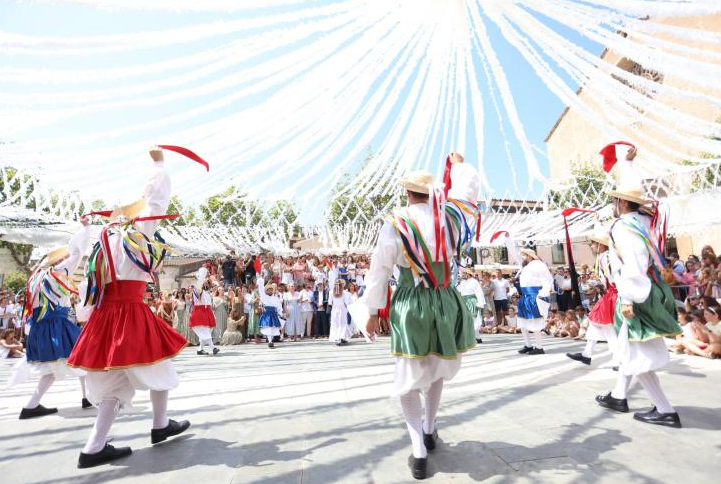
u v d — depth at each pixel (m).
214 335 10.06
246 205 9.52
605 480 1.80
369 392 3.71
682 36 3.79
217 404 3.46
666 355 2.58
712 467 1.91
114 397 2.35
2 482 2.04
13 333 9.28
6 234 6.68
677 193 8.94
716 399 3.10
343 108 4.88
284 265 12.98
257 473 2.02
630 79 4.67
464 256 2.31
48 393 4.46
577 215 11.48
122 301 2.42
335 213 10.58
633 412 2.83
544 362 5.09
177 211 5.17
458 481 1.84
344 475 1.95
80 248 3.57
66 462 2.30
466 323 2.16
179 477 2.00
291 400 3.51
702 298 5.16
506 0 4.12
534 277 6.02
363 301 2.30
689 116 4.73
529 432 2.46
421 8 4.11
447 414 2.88
